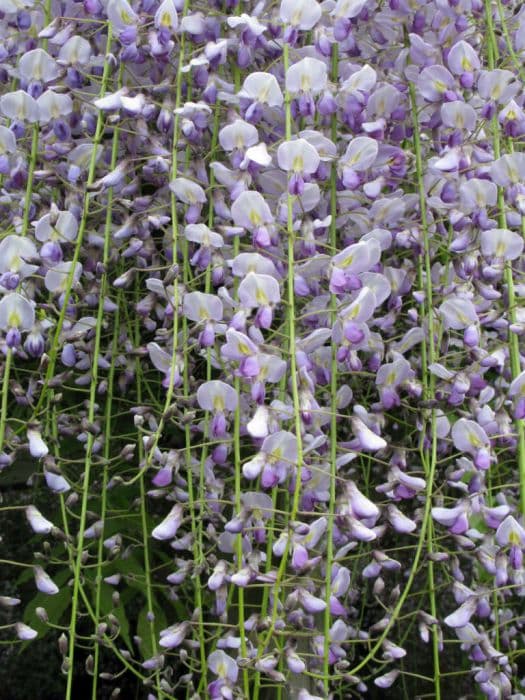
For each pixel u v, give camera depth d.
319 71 0.86
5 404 0.82
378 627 0.84
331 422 0.83
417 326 0.91
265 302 0.82
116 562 0.93
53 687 1.18
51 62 0.89
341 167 0.87
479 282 0.87
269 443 0.79
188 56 0.88
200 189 0.85
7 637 1.17
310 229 0.86
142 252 0.90
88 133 0.91
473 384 0.86
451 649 1.07
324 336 0.83
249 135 0.86
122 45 0.91
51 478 0.83
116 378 0.98
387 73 0.93
